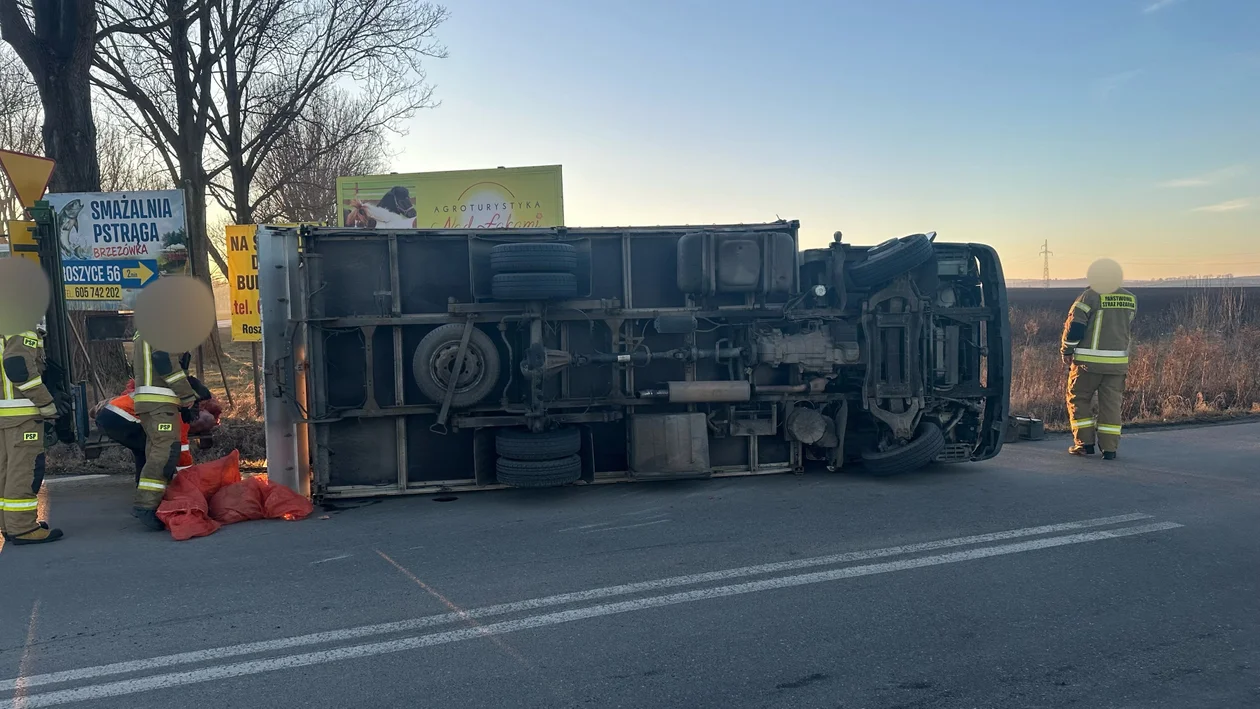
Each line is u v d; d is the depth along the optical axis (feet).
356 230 22.45
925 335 25.49
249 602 15.07
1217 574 16.28
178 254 31.27
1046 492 23.26
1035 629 13.66
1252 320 74.23
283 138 62.64
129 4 48.98
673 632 13.62
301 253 21.95
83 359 34.53
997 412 25.99
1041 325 82.99
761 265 24.41
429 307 23.25
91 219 31.04
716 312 24.58
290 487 22.24
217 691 11.60
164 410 20.18
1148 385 42.16
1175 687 11.61
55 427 23.08
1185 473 25.72
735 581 16.03
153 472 20.07
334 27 56.44
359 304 22.84
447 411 22.72
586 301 23.65
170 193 31.09
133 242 31.17
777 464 25.95
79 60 33.55
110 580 16.31
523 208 44.09
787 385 25.21
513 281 21.98
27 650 13.00
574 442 22.62
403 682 11.86
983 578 16.11
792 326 25.29
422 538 19.19
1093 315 28.25
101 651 12.94
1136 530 19.29
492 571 16.75
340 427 23.06
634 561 17.34
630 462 24.12
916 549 17.98
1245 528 19.43
